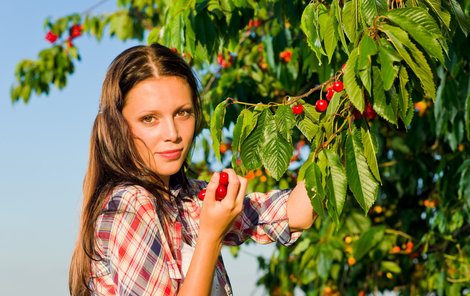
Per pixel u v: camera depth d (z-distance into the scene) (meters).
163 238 1.63
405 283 5.53
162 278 1.58
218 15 3.38
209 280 1.54
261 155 1.91
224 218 1.54
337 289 5.50
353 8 1.94
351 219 4.99
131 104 1.72
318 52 2.05
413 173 5.27
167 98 1.71
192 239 1.82
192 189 1.94
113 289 1.66
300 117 1.99
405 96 1.77
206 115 4.56
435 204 5.23
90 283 1.69
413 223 5.60
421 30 1.77
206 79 5.55
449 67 3.10
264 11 5.11
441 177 4.83
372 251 4.93
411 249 5.17
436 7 2.02
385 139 5.34
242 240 2.06
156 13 6.69
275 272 5.79
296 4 3.54
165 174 1.74
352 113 1.88
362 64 1.72
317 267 4.90
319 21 2.05
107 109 1.76
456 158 4.68
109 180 1.72
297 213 2.02
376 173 1.81
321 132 1.90
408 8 1.84
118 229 1.60
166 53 1.75
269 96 4.81
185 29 3.34
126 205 1.62
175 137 1.71
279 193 2.07
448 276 4.82
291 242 2.06
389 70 1.70
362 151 1.84
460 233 5.13
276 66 4.36
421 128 5.02
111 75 1.75
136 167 1.73
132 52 1.75
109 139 1.74
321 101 1.99
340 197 1.81
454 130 4.25
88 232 1.65
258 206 2.06
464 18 2.21
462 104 4.00
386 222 5.60
